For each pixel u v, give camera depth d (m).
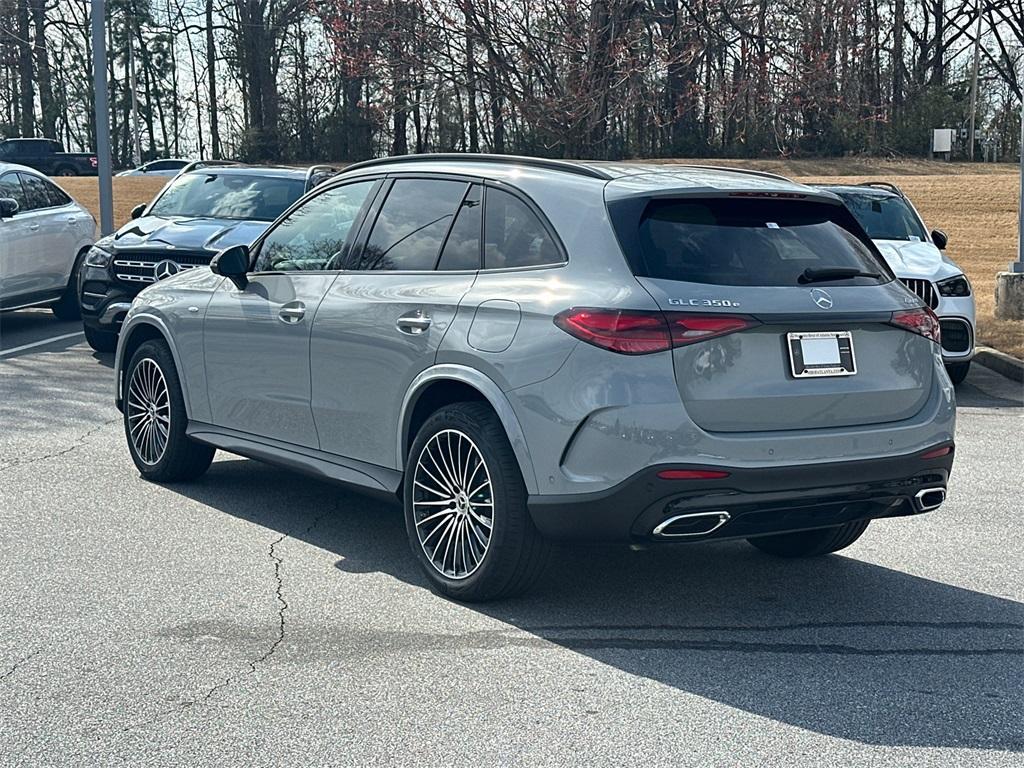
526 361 5.02
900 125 50.94
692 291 4.88
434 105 20.69
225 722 4.08
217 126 62.19
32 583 5.57
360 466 6.02
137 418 7.67
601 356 4.80
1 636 4.89
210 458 7.52
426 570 5.54
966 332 11.95
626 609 5.36
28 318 16.38
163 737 3.96
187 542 6.29
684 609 5.38
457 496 5.42
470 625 5.10
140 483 7.55
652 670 4.62
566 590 5.62
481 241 5.54
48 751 3.85
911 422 5.25
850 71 21.12
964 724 4.16
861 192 13.74
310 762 3.79
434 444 5.48
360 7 19.69
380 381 5.77
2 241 13.94
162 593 5.45
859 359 5.15
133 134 63.22
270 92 56.19
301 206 6.75
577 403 4.83
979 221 34.16
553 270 5.14
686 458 4.74
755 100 19.73
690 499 4.77
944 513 7.20
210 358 6.98
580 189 5.26
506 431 5.08
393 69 19.77
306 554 6.11
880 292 5.28
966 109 56.41
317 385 6.19
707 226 5.13
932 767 3.82
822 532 6.03
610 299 4.84
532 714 4.18
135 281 12.12
